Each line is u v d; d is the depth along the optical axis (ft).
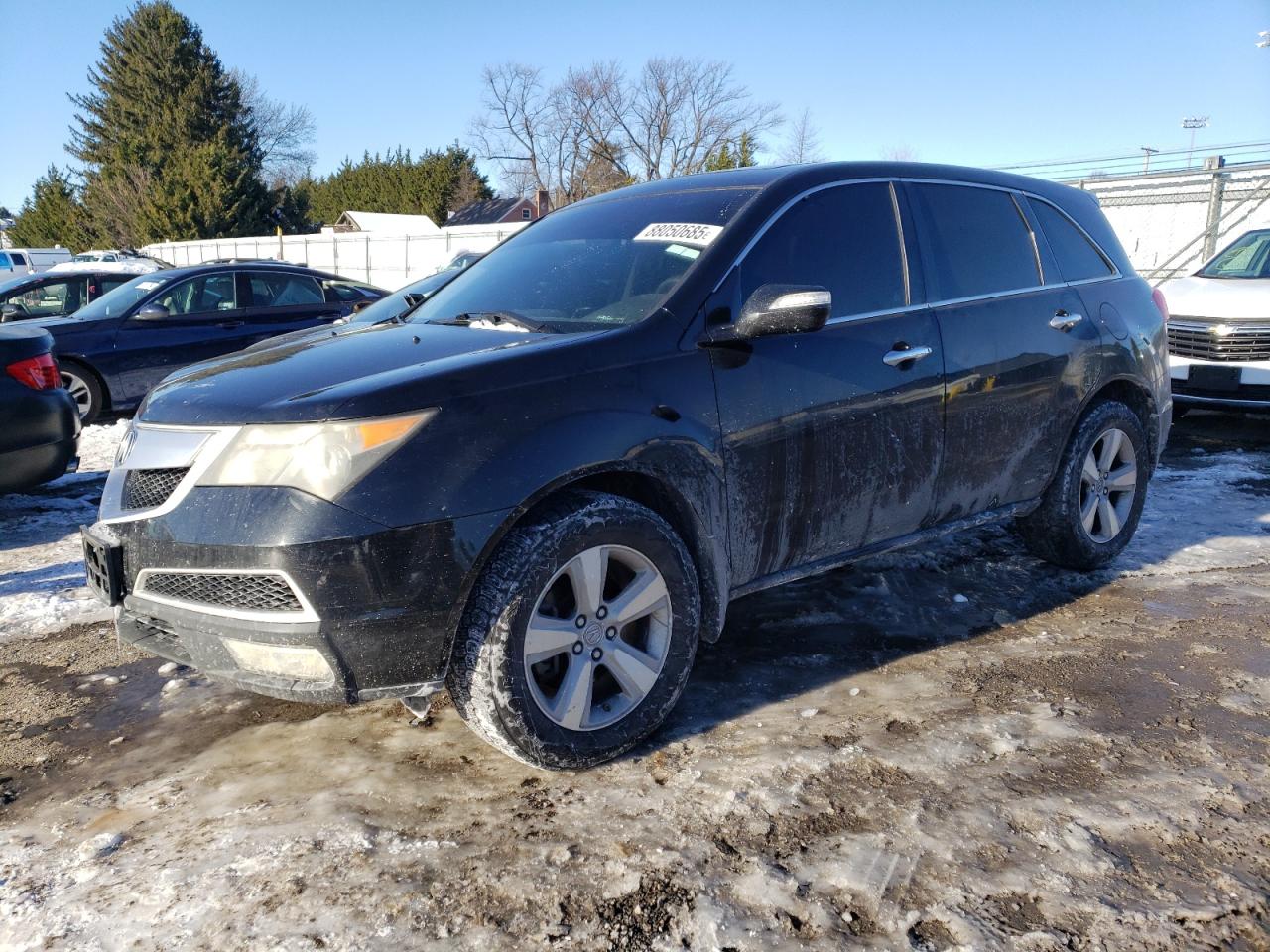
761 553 10.35
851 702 10.38
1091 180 50.70
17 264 102.47
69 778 9.35
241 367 9.68
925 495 11.78
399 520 7.86
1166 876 7.34
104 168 180.65
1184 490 19.44
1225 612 12.88
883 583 14.07
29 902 7.34
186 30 199.00
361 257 101.30
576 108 163.73
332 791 8.80
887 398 11.05
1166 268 50.44
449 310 11.64
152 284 30.91
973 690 10.62
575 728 8.82
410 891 7.28
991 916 6.89
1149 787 8.57
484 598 8.29
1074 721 9.84
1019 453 12.86
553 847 7.82
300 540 7.73
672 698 9.47
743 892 7.21
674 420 9.32
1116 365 14.03
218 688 11.25
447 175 227.81
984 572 14.61
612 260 11.08
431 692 8.31
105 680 11.59
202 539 8.06
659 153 164.04
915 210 12.23
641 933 6.81
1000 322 12.47
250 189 171.53
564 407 8.75
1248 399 24.20
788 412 10.19
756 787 8.65
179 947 6.75
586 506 8.74
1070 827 7.95
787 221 10.94
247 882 7.44
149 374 29.91
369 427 7.93
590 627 8.88
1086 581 14.24
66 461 18.34
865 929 6.80
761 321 9.52
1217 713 10.00
